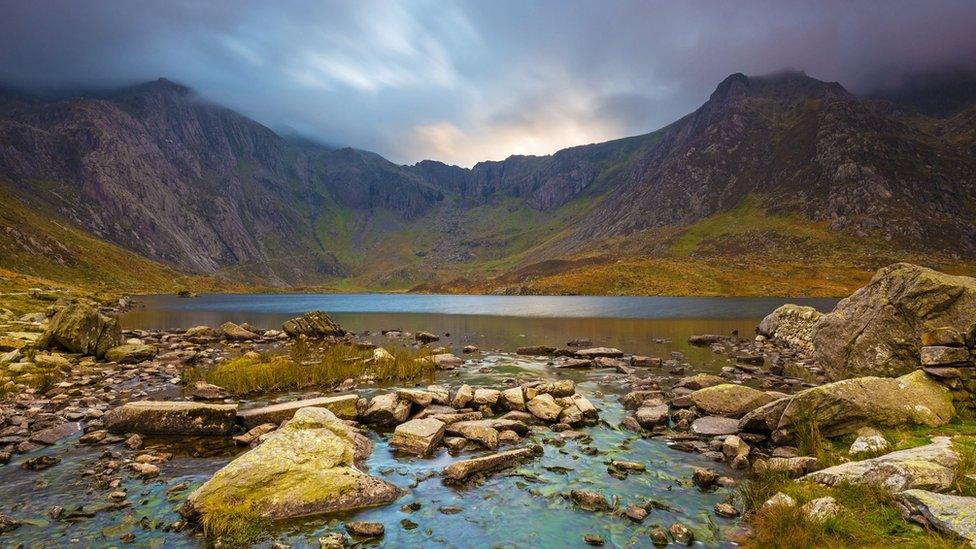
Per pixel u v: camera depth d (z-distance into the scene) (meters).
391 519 11.48
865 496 10.27
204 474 14.05
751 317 88.81
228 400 23.31
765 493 11.75
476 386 27.12
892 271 23.61
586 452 16.25
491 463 14.67
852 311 24.83
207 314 101.19
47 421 18.59
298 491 11.90
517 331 63.78
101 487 13.00
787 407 15.79
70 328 35.03
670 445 16.77
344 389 25.98
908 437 13.46
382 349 35.00
